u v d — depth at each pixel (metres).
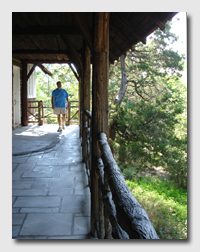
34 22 4.45
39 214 2.66
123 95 12.40
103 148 1.92
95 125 2.31
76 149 5.79
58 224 2.47
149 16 2.81
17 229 2.36
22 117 9.67
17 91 9.32
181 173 6.12
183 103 7.95
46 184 3.55
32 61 9.34
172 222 4.89
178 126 6.81
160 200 5.88
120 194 1.15
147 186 6.66
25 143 6.16
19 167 4.34
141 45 12.59
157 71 12.06
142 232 0.81
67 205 2.89
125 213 0.96
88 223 2.50
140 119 6.67
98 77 2.23
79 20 2.10
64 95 8.30
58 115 8.34
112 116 6.96
